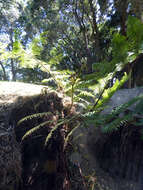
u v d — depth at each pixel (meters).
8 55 1.75
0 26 11.60
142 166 2.02
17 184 1.39
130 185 1.94
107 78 1.71
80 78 1.82
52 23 10.21
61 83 2.18
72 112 2.16
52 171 1.61
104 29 8.46
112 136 2.31
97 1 8.08
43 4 9.42
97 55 8.40
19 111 1.79
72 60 7.71
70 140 2.01
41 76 6.79
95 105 1.92
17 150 1.51
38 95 2.00
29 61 1.89
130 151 2.17
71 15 10.05
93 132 2.42
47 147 1.67
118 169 2.10
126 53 1.22
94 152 2.29
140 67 4.43
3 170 1.36
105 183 1.97
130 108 1.75
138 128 2.08
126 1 4.88
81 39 10.07
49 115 1.82
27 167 1.52
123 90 2.72
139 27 1.09
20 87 2.33
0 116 1.68
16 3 11.32
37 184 1.50
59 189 1.60
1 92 2.05
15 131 1.65
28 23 11.12
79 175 1.91
